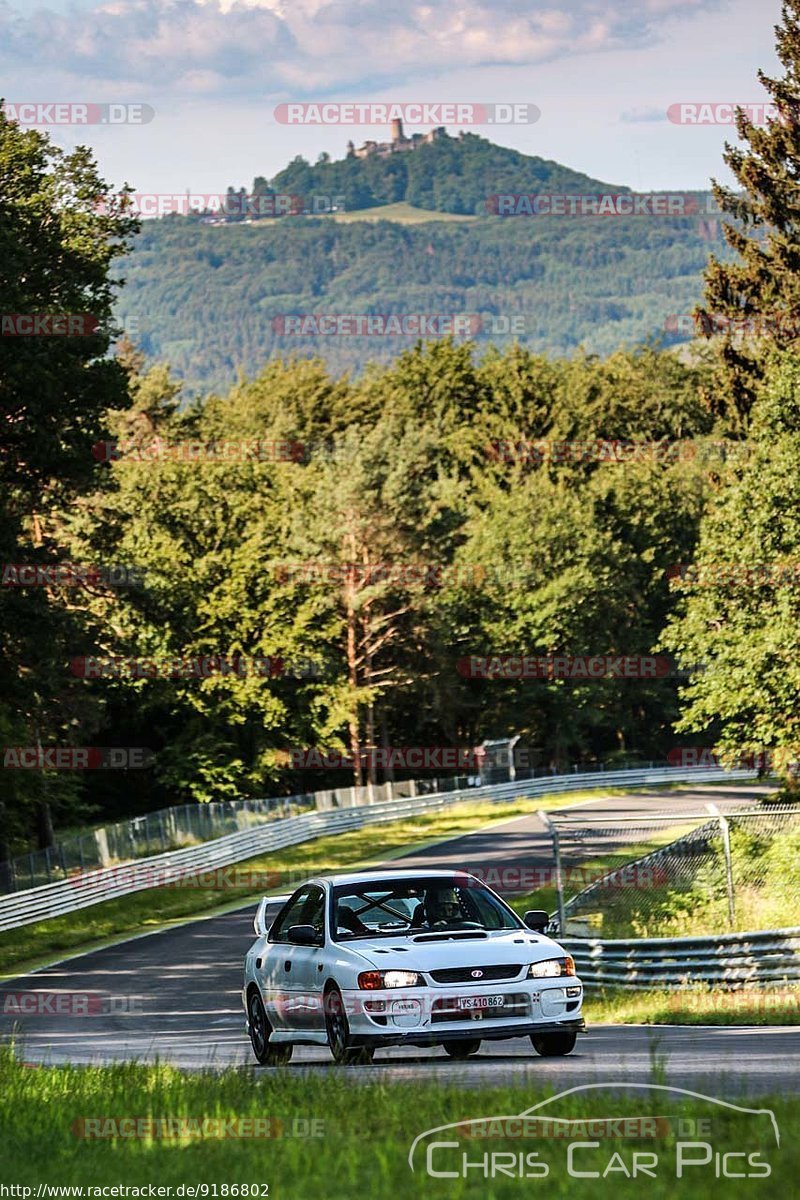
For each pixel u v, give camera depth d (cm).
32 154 11569
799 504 11750
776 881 7769
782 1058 3234
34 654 11525
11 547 11250
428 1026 3388
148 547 19650
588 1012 5881
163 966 8900
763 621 11850
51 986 8175
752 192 15712
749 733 11962
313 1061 4034
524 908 10456
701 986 6094
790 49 15388
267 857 16025
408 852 16112
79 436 11419
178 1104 2695
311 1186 1864
